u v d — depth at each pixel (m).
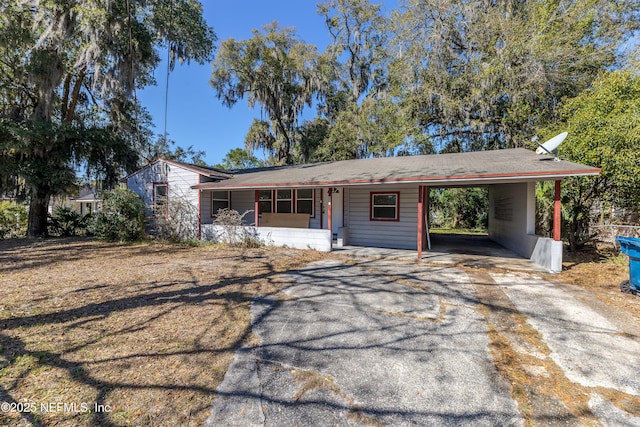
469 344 3.24
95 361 2.81
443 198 19.31
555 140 6.83
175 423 2.07
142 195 12.35
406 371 2.74
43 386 2.43
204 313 4.02
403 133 16.89
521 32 13.27
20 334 3.32
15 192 12.02
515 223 8.95
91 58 10.43
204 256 8.04
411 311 4.17
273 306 4.32
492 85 13.81
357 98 22.25
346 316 3.99
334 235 10.87
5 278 5.64
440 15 15.38
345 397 2.38
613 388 2.50
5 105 11.98
